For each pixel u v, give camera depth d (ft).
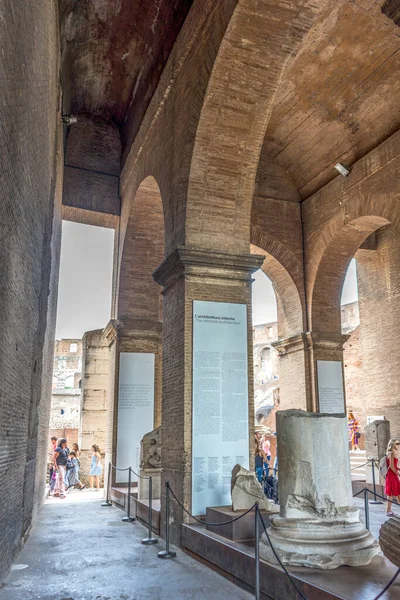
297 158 46.75
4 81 12.69
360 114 38.96
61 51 35.12
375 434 42.70
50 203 30.83
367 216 40.09
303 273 47.44
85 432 56.54
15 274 17.44
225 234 28.73
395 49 33.91
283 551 16.84
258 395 104.22
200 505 24.98
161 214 43.50
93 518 34.53
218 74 25.86
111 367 45.57
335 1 31.60
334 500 17.99
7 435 17.85
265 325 110.52
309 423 18.53
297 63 37.60
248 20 23.97
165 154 33.06
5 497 18.16
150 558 22.77
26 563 21.89
